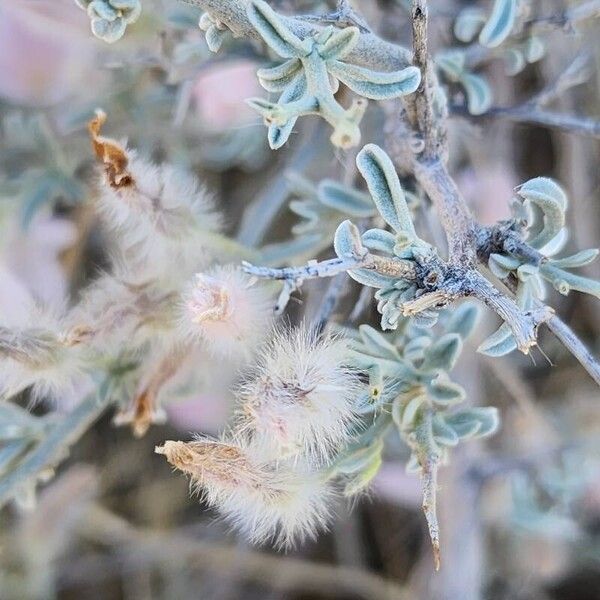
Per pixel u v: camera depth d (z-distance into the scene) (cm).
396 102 29
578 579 47
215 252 28
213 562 47
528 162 43
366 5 33
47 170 36
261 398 24
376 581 46
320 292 32
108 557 47
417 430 26
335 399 24
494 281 28
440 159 27
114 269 29
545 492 42
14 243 36
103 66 34
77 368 28
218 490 25
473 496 36
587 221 40
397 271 23
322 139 34
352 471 26
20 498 30
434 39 34
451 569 36
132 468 47
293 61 24
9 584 42
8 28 34
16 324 27
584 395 43
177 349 28
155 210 27
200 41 32
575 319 44
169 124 37
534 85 40
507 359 39
